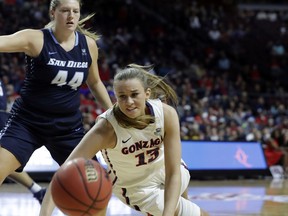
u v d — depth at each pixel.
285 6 25.33
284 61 20.95
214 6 24.25
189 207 3.79
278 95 17.69
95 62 4.48
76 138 4.39
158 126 3.56
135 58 17.47
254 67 19.77
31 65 4.23
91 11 19.42
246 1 25.30
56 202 3.04
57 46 4.21
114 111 3.52
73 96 4.34
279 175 13.17
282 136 13.61
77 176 2.99
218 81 17.70
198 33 21.28
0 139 4.18
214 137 12.92
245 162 12.42
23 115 4.27
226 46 21.11
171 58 18.73
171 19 21.75
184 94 15.27
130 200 3.89
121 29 18.70
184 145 11.77
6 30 15.42
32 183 6.43
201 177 11.95
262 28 23.00
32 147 4.27
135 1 22.30
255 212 6.65
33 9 17.12
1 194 8.38
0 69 13.65
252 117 14.91
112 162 3.73
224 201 7.93
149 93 3.56
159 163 3.75
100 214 3.36
